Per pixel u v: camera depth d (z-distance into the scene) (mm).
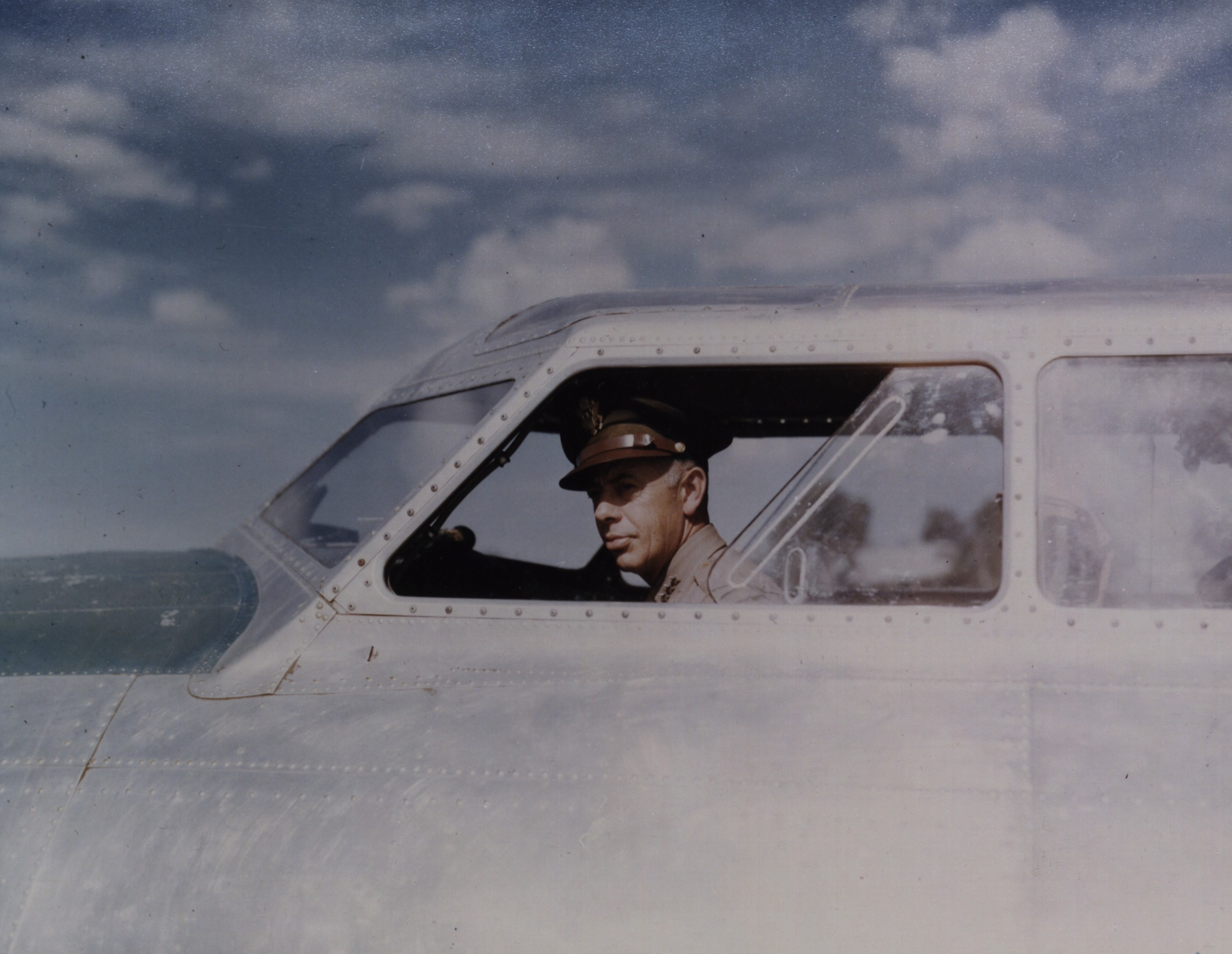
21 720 2697
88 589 3234
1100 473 2611
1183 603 2521
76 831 2484
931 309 2736
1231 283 2805
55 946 2387
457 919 2273
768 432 3020
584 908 2252
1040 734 2354
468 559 3086
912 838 2246
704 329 2789
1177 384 2619
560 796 2361
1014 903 2189
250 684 2713
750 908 2225
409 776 2438
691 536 2996
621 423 2922
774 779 2334
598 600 3299
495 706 2549
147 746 2605
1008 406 2633
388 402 3334
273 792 2461
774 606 2635
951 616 2551
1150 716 2361
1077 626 2508
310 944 2299
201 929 2346
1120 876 2184
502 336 3174
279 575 3113
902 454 2713
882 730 2389
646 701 2506
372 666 2705
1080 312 2684
